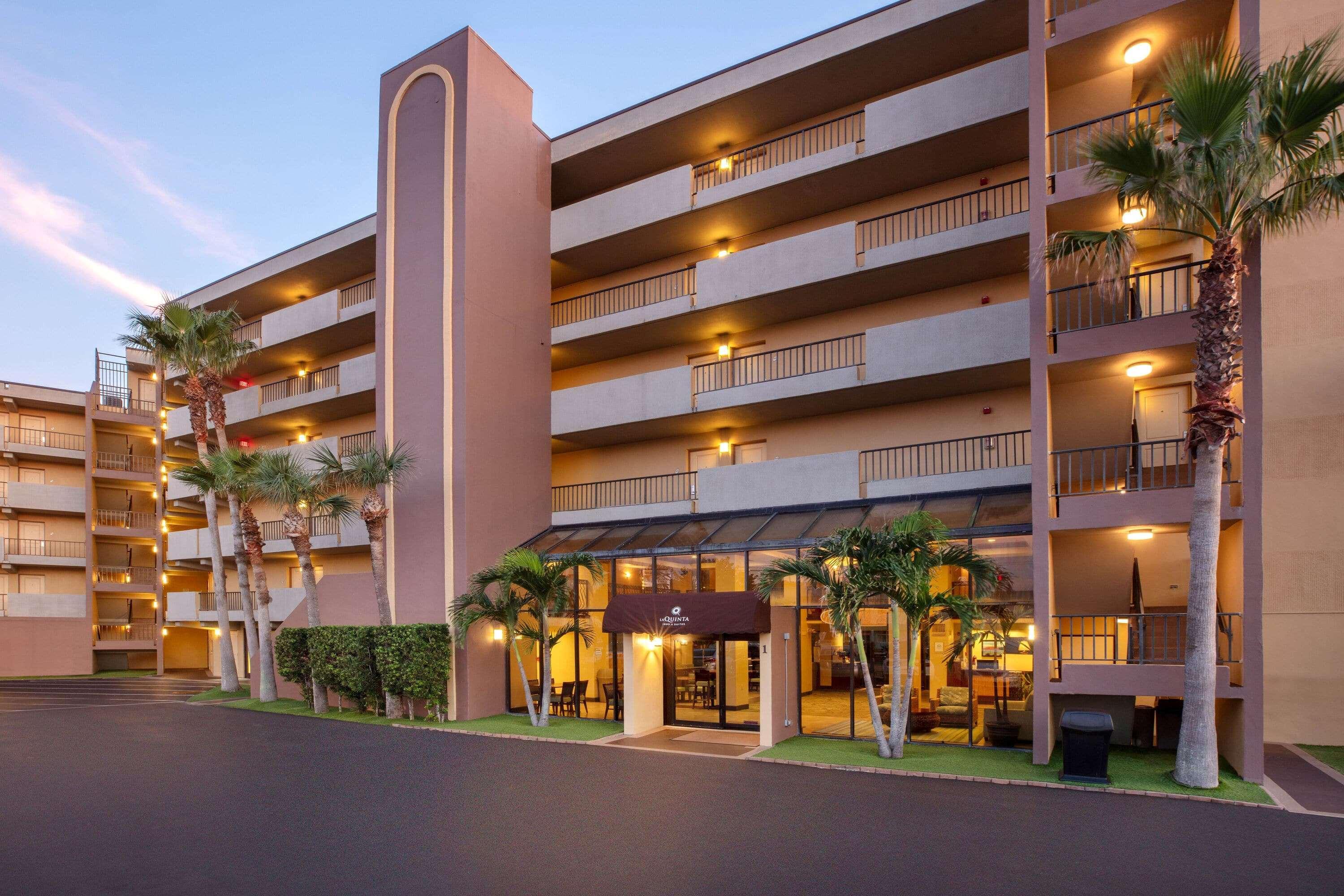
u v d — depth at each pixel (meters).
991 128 17.50
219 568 28.83
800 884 7.56
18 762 14.58
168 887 7.62
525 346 22.59
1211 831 9.27
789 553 17.11
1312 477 15.80
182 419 35.50
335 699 22.67
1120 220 14.48
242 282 32.31
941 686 15.41
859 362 20.44
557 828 9.58
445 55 21.69
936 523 13.50
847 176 19.56
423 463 20.73
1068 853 8.45
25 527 40.06
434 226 21.34
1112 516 12.88
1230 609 13.28
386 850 8.76
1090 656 15.93
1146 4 13.48
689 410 20.84
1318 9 16.08
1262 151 10.71
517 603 18.48
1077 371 14.05
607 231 22.83
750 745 15.55
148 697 28.47
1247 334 12.14
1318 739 15.29
